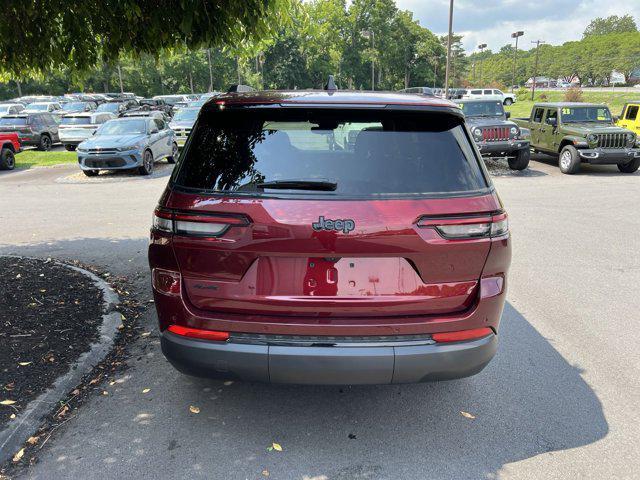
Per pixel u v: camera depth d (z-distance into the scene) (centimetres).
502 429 309
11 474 269
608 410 330
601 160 1451
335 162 263
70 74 551
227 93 310
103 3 466
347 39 9562
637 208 1007
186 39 517
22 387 336
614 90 9094
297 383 267
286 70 8725
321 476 268
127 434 303
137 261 649
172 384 361
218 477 267
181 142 2061
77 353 383
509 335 446
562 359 402
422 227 254
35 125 2359
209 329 267
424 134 273
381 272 258
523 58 15838
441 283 262
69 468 273
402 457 283
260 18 514
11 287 515
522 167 1527
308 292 259
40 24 488
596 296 540
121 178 1498
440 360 264
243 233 254
